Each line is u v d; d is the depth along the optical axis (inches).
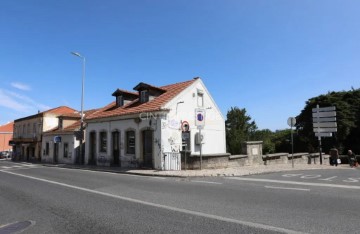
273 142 2084.2
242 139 2065.7
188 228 245.8
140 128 902.4
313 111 1120.2
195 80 986.7
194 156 765.3
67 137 1406.3
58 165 1195.3
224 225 250.8
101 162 1067.9
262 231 232.4
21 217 308.8
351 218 263.0
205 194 398.0
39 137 1764.3
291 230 233.0
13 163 1473.9
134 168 876.0
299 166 856.9
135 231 242.8
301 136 1813.5
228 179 560.7
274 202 335.3
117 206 339.6
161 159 828.0
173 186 484.4
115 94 1130.0
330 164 1080.8
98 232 245.4
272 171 680.4
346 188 428.1
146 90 1000.2
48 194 441.7
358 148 1669.5
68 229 257.3
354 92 1796.3
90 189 476.7
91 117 1132.5
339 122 1638.8
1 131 2901.1
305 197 360.5
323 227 238.4
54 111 1793.8
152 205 338.0
